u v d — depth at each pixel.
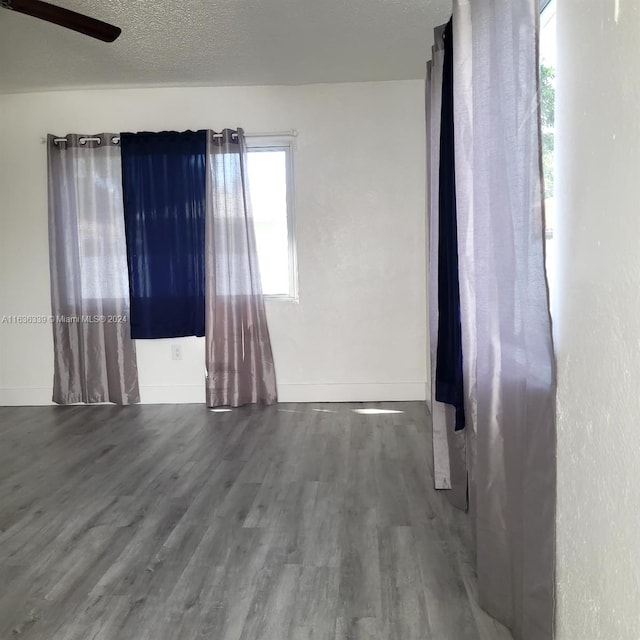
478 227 1.95
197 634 1.96
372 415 4.52
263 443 3.90
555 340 1.58
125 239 4.83
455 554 2.42
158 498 3.05
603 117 1.25
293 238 4.89
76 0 3.10
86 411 4.80
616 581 1.23
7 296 5.00
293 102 4.77
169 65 4.18
